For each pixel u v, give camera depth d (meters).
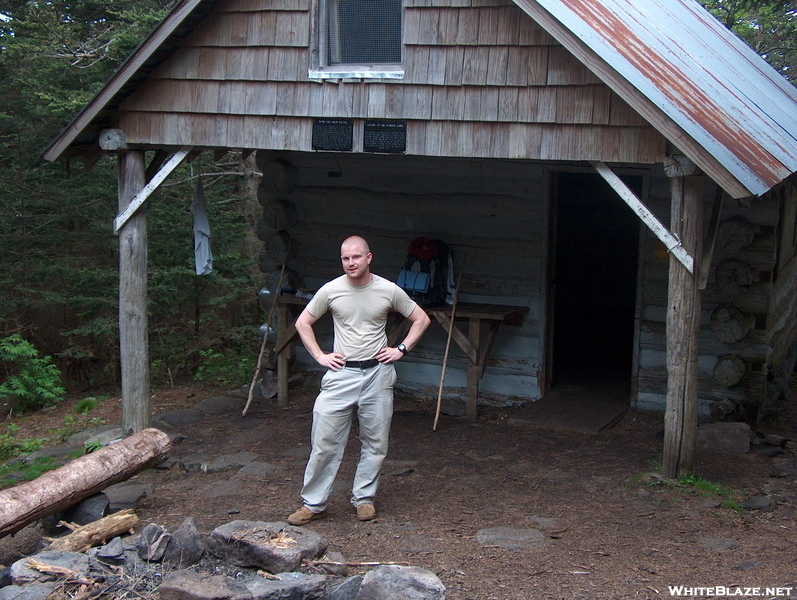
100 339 12.43
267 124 6.61
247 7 6.55
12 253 11.90
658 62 5.94
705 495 5.69
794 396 9.63
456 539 4.88
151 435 5.92
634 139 5.66
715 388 7.72
